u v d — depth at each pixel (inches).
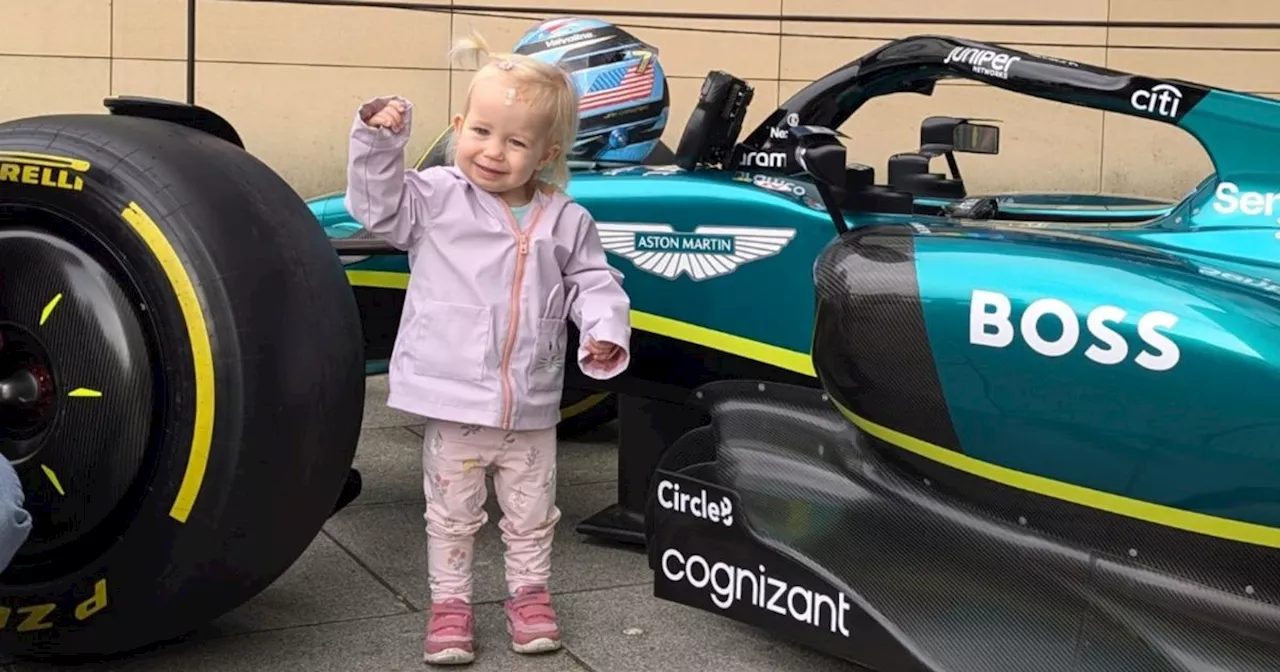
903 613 91.7
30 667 98.0
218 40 318.7
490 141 99.1
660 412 130.6
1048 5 376.2
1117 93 104.9
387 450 171.8
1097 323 82.3
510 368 99.7
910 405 91.7
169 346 89.0
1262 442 76.7
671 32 347.6
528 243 100.4
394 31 331.6
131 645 94.7
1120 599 84.7
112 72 313.1
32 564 94.3
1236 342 77.6
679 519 105.7
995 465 89.1
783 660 103.7
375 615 111.0
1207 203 99.2
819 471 104.2
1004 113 375.2
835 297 94.3
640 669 101.5
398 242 100.8
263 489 89.7
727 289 118.3
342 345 94.3
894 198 109.5
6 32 304.2
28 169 93.3
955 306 88.1
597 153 141.9
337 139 331.0
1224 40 381.7
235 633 105.7
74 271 91.7
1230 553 81.0
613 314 101.4
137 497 90.8
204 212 89.9
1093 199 157.5
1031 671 85.3
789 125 130.9
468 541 103.9
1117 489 83.7
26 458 92.3
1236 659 79.9
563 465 169.8
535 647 103.1
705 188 119.7
